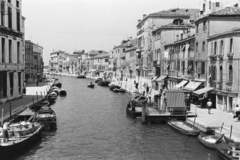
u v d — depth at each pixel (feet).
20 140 61.98
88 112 114.62
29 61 251.80
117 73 327.06
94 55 483.51
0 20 105.40
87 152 64.69
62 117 103.55
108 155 62.85
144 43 210.18
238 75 89.92
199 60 115.44
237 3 128.67
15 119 82.12
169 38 166.20
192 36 123.75
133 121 96.37
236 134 66.59
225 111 97.71
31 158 60.59
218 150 58.18
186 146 67.77
